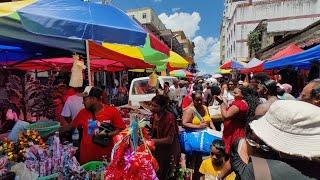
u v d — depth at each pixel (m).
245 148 2.29
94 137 4.63
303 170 1.68
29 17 3.24
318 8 42.59
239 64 19.48
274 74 15.77
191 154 5.96
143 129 3.87
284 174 1.68
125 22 4.20
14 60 7.54
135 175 3.44
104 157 4.39
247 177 1.76
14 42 5.71
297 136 1.70
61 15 3.56
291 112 1.73
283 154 1.74
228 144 5.38
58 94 7.74
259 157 1.83
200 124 6.10
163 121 5.21
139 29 4.24
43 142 4.04
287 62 8.48
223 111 5.57
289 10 44.44
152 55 6.25
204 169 4.68
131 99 13.99
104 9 4.18
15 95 7.36
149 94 14.02
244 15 50.62
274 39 37.31
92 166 4.24
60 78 9.95
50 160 3.64
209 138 5.88
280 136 1.75
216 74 37.97
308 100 3.57
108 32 3.78
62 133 5.05
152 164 3.63
